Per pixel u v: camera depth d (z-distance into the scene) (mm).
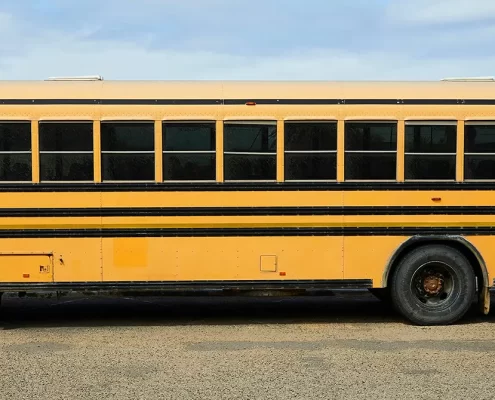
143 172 6676
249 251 6727
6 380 4957
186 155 6688
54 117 6594
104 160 6648
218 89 6746
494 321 7148
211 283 6719
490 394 4594
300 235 6746
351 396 4551
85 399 4520
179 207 6676
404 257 6863
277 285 6750
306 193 6730
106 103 6645
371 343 6102
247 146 6711
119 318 7465
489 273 6836
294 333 6582
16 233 6594
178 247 6695
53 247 6625
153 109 6656
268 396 4555
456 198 6793
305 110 6730
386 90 6820
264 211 6715
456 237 6789
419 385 4793
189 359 5535
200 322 7199
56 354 5738
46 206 6605
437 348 5895
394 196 6766
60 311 7930
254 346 6000
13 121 6574
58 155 6613
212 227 6699
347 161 6754
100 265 6660
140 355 5688
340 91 6785
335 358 5547
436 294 6953
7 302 8594
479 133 6812
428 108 6781
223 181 6691
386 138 6781
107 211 6637
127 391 4680
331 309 8008
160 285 6699
